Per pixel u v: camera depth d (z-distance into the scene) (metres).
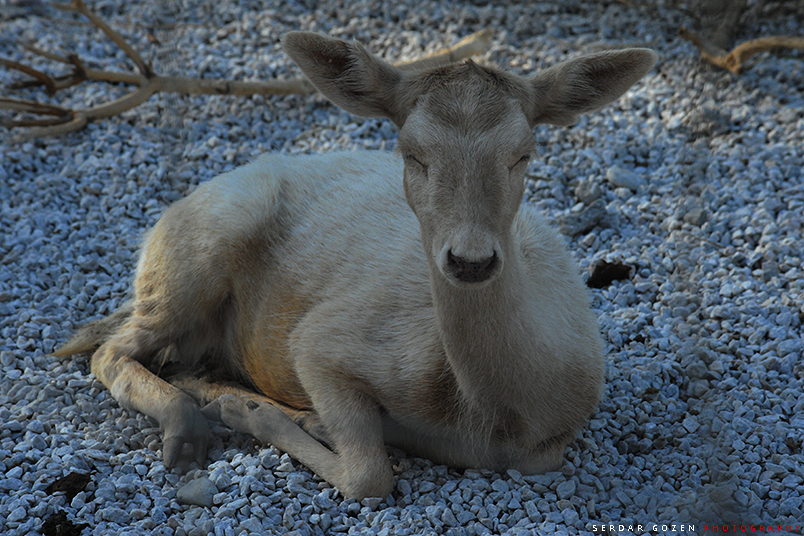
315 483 12.49
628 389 14.57
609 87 11.56
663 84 24.31
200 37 27.61
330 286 13.85
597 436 13.44
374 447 12.30
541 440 12.45
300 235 14.58
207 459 13.29
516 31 28.06
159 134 22.92
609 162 21.28
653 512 11.59
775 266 17.17
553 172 21.06
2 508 11.78
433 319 12.42
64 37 27.75
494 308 10.95
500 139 10.15
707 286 16.98
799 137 21.30
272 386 14.65
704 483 11.83
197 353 15.84
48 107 22.84
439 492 12.03
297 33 10.98
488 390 11.65
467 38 25.91
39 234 19.23
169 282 15.05
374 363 12.73
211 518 11.61
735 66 24.19
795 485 11.95
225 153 22.08
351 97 11.56
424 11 29.14
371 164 15.61
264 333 14.47
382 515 11.44
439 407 12.39
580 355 12.48
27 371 15.33
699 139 21.17
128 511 11.84
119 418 14.16
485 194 9.98
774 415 13.52
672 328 15.95
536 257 12.89
